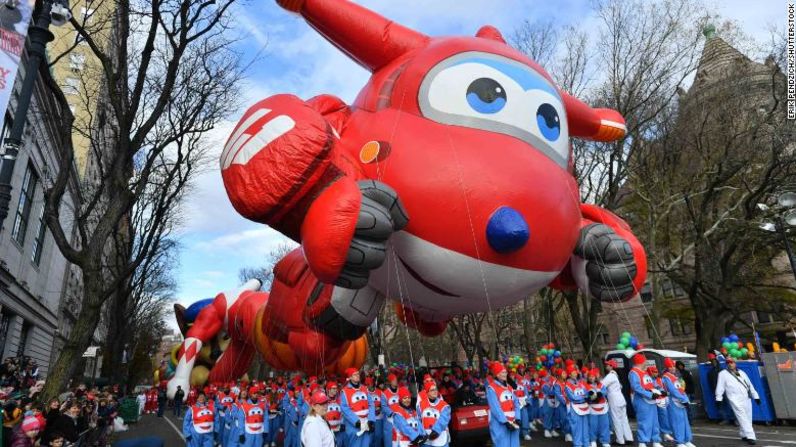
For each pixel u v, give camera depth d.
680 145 19.69
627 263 7.50
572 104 8.58
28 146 21.23
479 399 10.31
